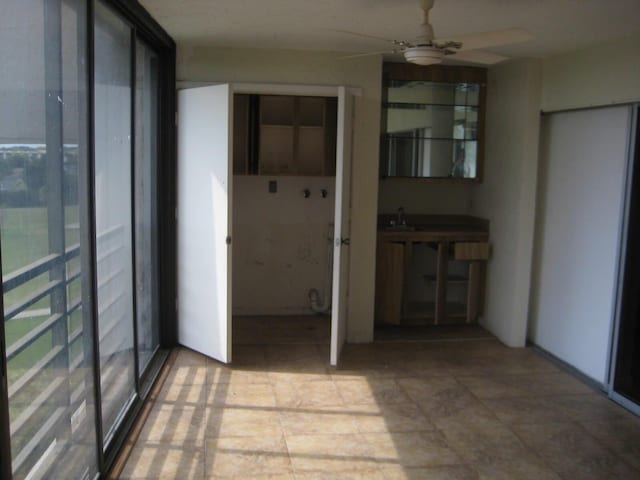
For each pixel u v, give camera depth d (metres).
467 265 5.88
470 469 3.21
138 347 4.01
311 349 5.07
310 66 4.88
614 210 4.24
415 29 3.96
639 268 4.11
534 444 3.51
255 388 4.20
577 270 4.67
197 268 4.71
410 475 3.13
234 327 5.65
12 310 1.99
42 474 2.25
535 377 4.56
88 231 2.74
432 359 4.91
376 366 4.71
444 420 3.79
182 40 4.55
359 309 5.25
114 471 3.06
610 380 4.22
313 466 3.19
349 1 3.28
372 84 4.97
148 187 4.46
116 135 3.36
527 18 3.55
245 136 5.60
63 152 2.46
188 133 4.66
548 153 5.05
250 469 3.14
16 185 2.03
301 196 5.97
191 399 3.98
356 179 5.08
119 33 3.39
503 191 5.36
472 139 5.71
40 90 2.23
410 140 5.65
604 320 4.34
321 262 6.07
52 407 2.34
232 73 4.81
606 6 3.25
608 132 4.30
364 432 3.60
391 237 5.48
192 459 3.21
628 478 3.17
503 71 5.33
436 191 6.07
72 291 2.57
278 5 3.39
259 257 6.01
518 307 5.20
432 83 5.58
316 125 5.71
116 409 3.45
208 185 4.50
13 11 2.00
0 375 1.73
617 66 4.06
